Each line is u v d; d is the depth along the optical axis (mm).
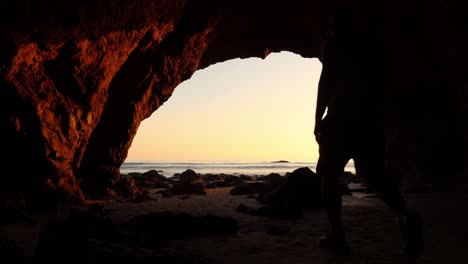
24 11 5633
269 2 11797
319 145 3086
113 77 8727
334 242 3039
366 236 3643
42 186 6172
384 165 2891
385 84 3125
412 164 9930
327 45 3211
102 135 8836
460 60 6363
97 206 5758
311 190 6488
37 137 6293
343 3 3279
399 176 10492
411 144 9812
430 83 8555
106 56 7602
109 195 8625
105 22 7098
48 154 6453
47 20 6000
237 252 2965
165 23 9219
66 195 6531
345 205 6355
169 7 9047
